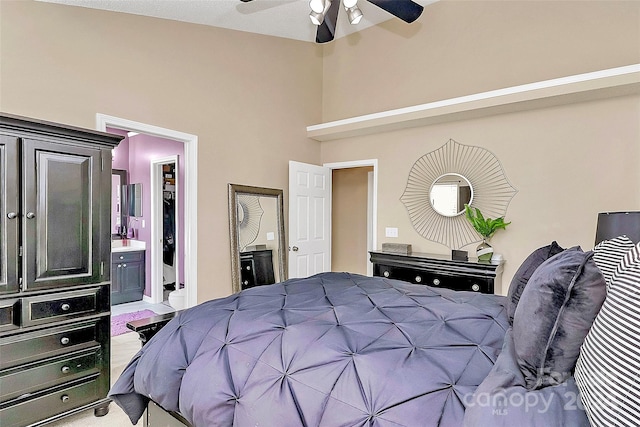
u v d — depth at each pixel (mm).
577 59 3227
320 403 1126
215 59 3686
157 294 5133
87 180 2207
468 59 3844
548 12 3375
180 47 3379
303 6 3529
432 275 3588
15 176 1928
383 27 4473
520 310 1140
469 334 1356
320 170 4812
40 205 2016
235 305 1753
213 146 3666
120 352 3350
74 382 2156
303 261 4570
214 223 3672
